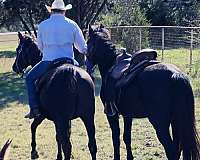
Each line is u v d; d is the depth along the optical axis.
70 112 6.43
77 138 9.46
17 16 24.41
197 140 5.75
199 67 17.83
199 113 11.15
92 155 6.72
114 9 29.11
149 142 9.00
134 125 10.47
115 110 6.73
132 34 23.69
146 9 36.97
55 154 8.39
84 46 7.06
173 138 5.90
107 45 7.13
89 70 7.27
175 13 36.88
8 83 17.95
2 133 10.09
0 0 24.98
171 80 5.76
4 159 3.27
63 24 6.93
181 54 21.33
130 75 6.14
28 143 9.17
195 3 36.72
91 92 6.63
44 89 6.56
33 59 8.14
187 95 5.74
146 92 5.86
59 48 6.93
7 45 38.91
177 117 5.75
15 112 12.41
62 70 6.48
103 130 10.09
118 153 6.93
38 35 6.99
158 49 23.42
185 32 21.47
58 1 6.99
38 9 22.98
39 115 7.11
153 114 5.81
